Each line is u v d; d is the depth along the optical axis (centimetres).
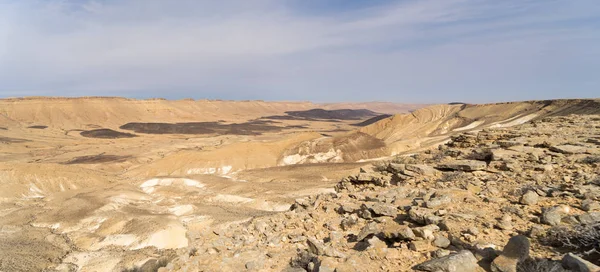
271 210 5097
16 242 4153
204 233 1209
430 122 13450
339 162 8925
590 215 698
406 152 7944
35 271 3444
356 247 818
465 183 1134
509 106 11600
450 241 716
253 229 1145
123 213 4978
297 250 885
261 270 799
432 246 720
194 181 7269
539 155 1320
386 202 1098
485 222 773
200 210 5222
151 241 4078
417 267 641
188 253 982
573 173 1072
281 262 830
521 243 580
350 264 704
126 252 3856
